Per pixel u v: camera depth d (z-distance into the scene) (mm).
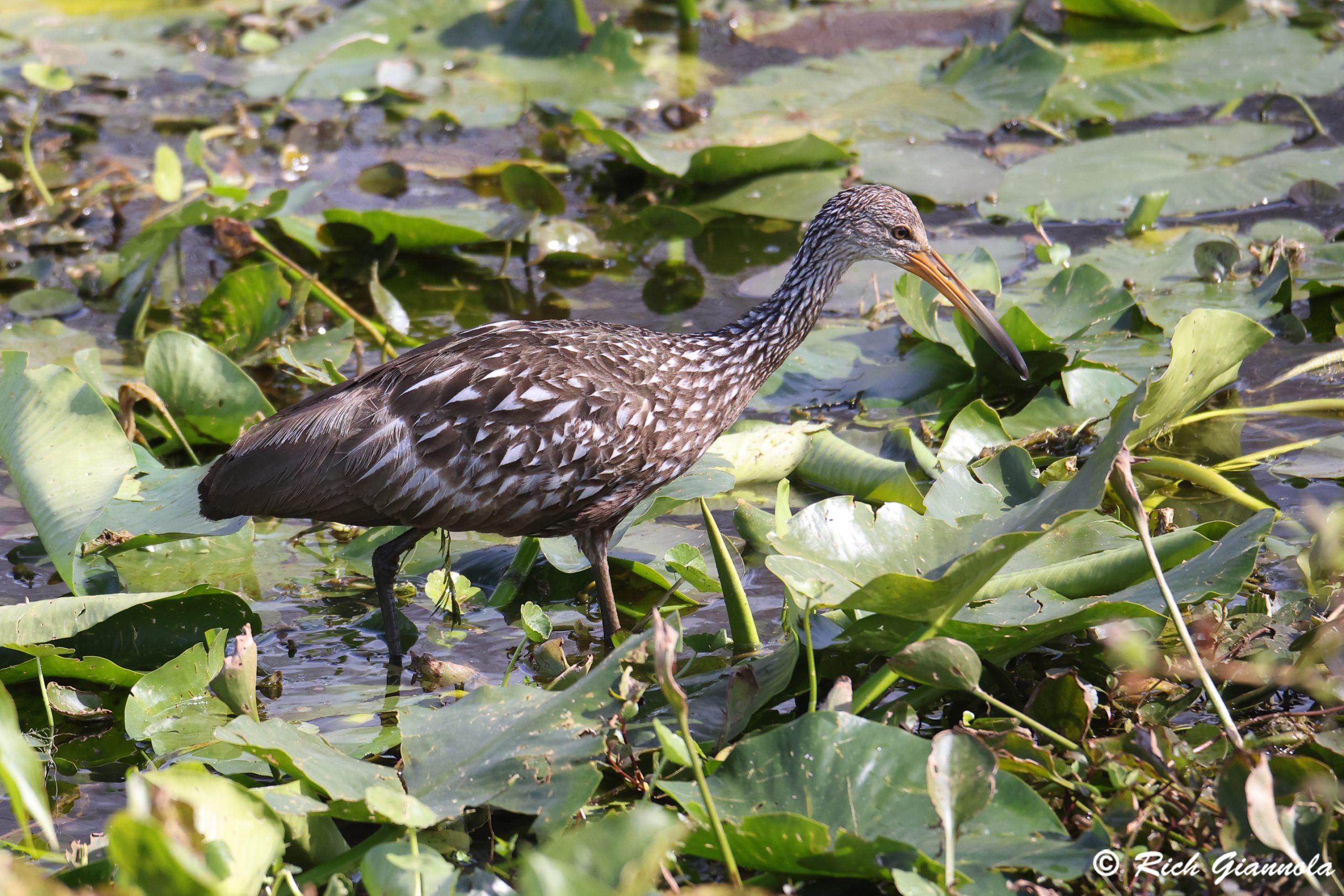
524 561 11008
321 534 12016
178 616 10211
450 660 9945
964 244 15773
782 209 16812
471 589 10414
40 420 10617
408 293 15820
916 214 11352
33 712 9539
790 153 17234
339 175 18594
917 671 7562
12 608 9562
